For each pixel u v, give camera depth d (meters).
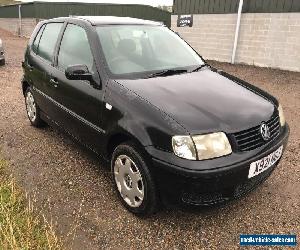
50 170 3.87
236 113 2.82
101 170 3.88
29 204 3.02
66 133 4.16
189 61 3.89
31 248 2.48
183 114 2.70
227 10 12.56
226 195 2.72
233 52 12.59
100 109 3.21
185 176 2.51
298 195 3.46
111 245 2.72
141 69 3.46
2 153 4.27
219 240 2.81
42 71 4.38
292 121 5.93
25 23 25.70
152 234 2.86
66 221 2.99
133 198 3.03
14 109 6.16
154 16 18.98
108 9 20.69
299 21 10.48
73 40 3.92
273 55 11.45
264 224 3.01
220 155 2.59
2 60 11.15
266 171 2.95
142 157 2.79
